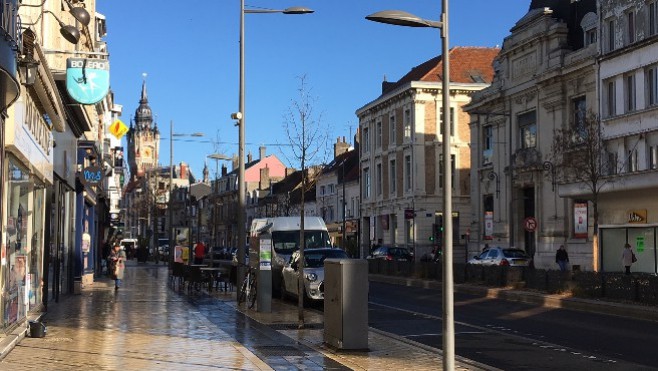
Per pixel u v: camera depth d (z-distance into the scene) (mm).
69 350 10984
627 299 20938
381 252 48688
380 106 65938
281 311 18719
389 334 14141
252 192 101000
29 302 14023
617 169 35875
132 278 35000
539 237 42344
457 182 59531
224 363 10086
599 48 37625
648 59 34250
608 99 37188
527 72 44000
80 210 24922
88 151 27297
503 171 46469
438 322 17547
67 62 14992
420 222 58219
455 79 60250
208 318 16344
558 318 18688
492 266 29375
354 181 72938
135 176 148250
